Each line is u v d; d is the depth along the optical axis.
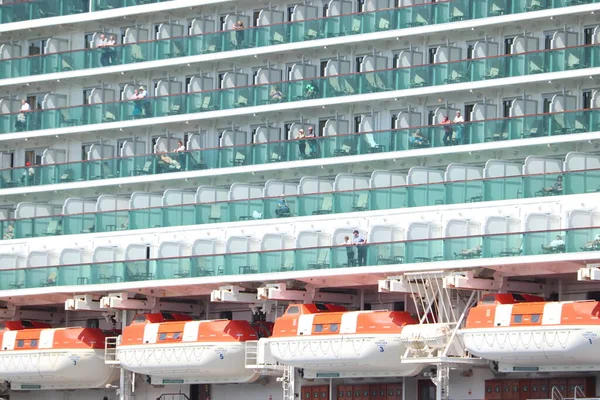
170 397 146.25
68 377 146.88
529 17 129.62
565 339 118.88
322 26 140.75
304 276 133.38
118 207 147.88
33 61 154.88
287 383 135.75
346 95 138.50
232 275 137.38
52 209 152.50
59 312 156.00
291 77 141.62
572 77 127.31
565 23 129.62
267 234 136.38
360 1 141.00
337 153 137.88
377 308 137.25
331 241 133.88
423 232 128.50
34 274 148.25
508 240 122.94
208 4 146.62
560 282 126.94
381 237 130.62
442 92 133.62
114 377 147.75
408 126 135.00
